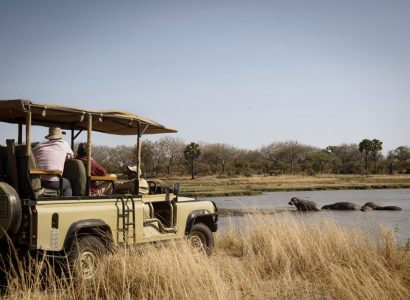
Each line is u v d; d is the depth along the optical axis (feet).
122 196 26.89
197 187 201.87
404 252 30.91
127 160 231.30
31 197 22.71
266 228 33.65
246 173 317.01
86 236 24.50
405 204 118.21
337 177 297.94
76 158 28.73
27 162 22.97
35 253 22.52
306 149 420.77
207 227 33.32
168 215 31.12
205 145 410.72
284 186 210.18
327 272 26.58
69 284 22.34
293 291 23.84
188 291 20.83
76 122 29.53
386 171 351.05
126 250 24.06
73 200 24.21
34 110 24.29
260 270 27.63
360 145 342.03
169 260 22.68
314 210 98.02
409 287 24.34
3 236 21.71
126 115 28.45
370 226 45.16
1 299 20.90
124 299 20.67
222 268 26.78
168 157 361.10
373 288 22.35
